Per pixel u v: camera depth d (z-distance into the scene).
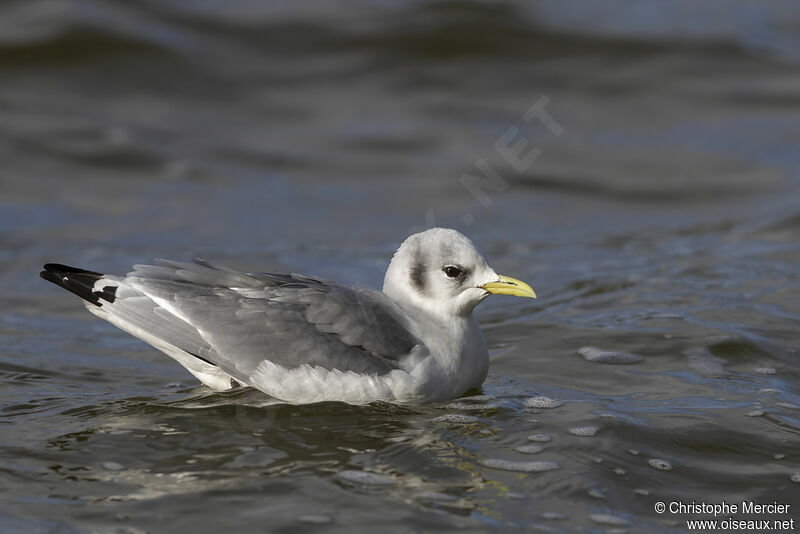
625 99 24.67
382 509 7.16
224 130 22.42
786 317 11.78
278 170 20.86
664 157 22.05
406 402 9.47
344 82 24.67
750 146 22.64
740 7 30.14
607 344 11.12
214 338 9.35
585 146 22.52
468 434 8.65
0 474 7.69
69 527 6.85
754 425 8.80
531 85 24.91
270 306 9.49
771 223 17.08
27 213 17.92
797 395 9.60
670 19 28.67
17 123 21.52
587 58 26.05
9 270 14.87
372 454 8.20
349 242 17.14
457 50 25.94
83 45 24.34
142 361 11.01
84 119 22.06
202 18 26.27
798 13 29.95
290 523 6.93
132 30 25.09
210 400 9.55
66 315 12.80
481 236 17.80
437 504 7.27
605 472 7.88
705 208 19.45
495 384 10.06
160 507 7.16
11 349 11.19
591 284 13.98
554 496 7.46
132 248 16.30
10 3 25.41
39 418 8.97
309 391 9.36
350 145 22.08
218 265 9.96
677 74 25.75
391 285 10.13
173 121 22.53
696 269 14.30
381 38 26.06
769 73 26.03
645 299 12.84
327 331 9.45
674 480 7.82
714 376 10.09
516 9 27.69
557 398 9.56
